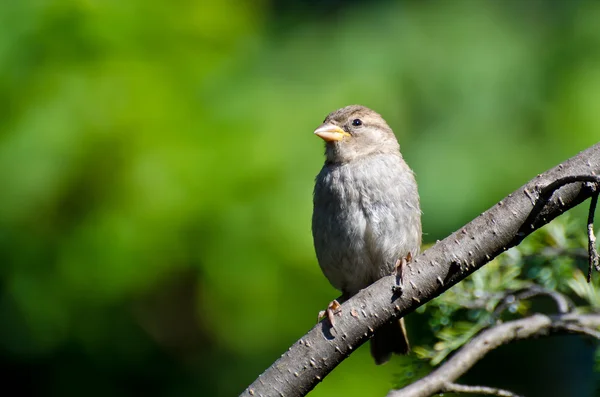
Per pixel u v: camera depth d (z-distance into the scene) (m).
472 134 11.39
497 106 11.56
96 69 10.88
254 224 10.47
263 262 10.47
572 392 11.49
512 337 6.77
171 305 11.38
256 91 11.16
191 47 11.41
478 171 11.12
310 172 10.59
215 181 10.53
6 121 10.73
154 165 10.59
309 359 5.94
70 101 10.72
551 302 10.92
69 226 10.79
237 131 10.76
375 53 11.79
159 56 11.23
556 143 11.27
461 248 5.86
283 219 10.42
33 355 11.66
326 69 11.65
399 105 11.48
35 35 10.91
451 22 12.00
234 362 11.30
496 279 7.48
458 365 6.62
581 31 11.77
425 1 12.23
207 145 10.69
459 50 11.82
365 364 10.63
